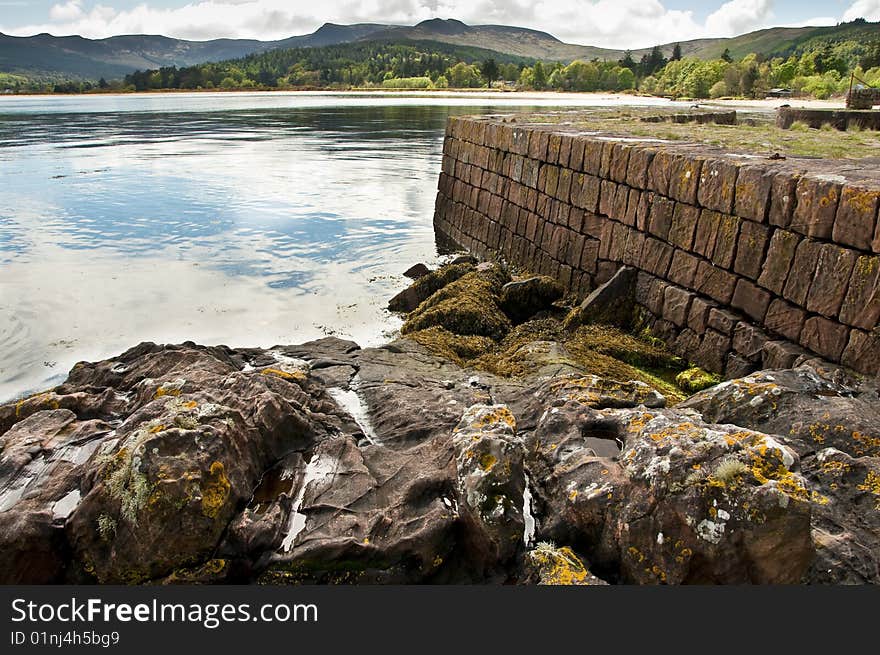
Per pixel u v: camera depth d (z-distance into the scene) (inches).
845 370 310.8
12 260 666.8
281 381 293.0
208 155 1485.0
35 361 436.1
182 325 503.8
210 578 201.8
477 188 728.3
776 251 352.2
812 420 250.5
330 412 292.8
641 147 463.5
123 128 2185.0
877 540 195.5
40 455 246.8
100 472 211.0
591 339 435.2
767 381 277.6
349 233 808.9
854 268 309.6
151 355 346.3
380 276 642.2
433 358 393.4
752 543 175.0
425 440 270.8
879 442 232.8
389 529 213.0
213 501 204.8
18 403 292.8
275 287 600.7
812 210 330.3
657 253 443.8
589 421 249.6
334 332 492.4
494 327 466.6
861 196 304.7
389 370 357.4
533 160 603.8
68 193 1018.7
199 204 949.8
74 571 205.3
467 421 243.9
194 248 724.7
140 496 197.5
